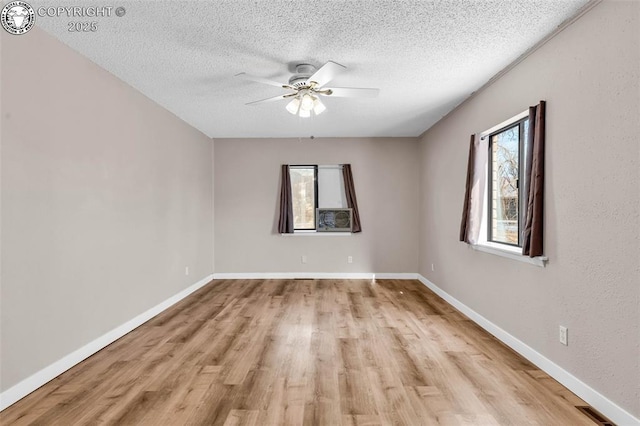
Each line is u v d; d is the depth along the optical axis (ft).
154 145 12.76
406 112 14.48
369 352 9.30
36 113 7.47
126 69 9.84
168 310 13.39
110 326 10.07
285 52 8.85
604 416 6.37
